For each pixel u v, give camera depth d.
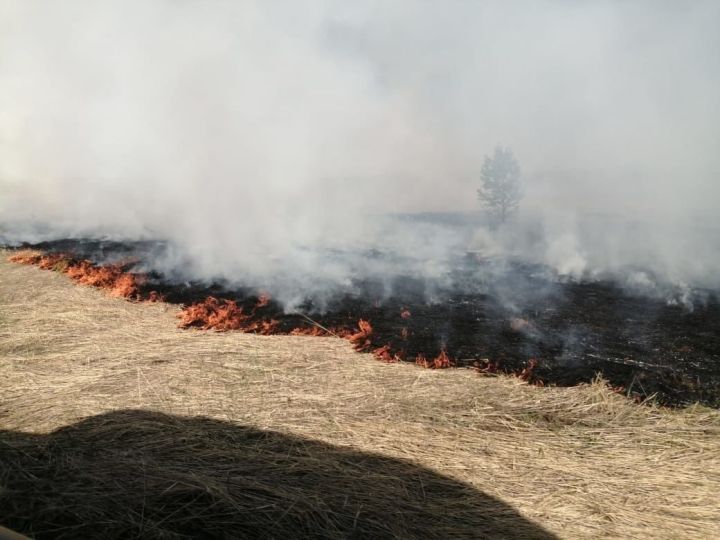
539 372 3.61
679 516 2.28
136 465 2.52
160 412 3.04
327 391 3.34
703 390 3.34
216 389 3.35
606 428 2.94
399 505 2.33
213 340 4.18
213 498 2.30
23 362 3.72
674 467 2.60
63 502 2.24
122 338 4.20
